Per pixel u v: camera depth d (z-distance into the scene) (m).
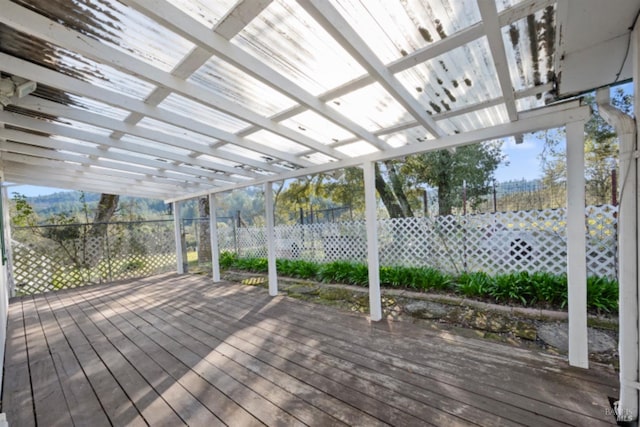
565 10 1.32
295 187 9.99
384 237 5.59
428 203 7.41
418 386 2.08
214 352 2.83
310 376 2.30
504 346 2.63
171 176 5.13
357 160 3.56
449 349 2.61
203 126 2.77
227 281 6.16
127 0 1.19
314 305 4.15
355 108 2.46
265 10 1.43
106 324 3.82
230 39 1.55
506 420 1.71
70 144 3.44
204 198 9.01
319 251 6.88
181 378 2.39
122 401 2.13
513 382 2.07
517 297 3.60
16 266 5.83
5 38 1.60
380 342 2.83
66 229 6.86
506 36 1.61
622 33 1.51
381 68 1.75
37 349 3.11
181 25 1.35
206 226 8.99
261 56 1.78
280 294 4.84
